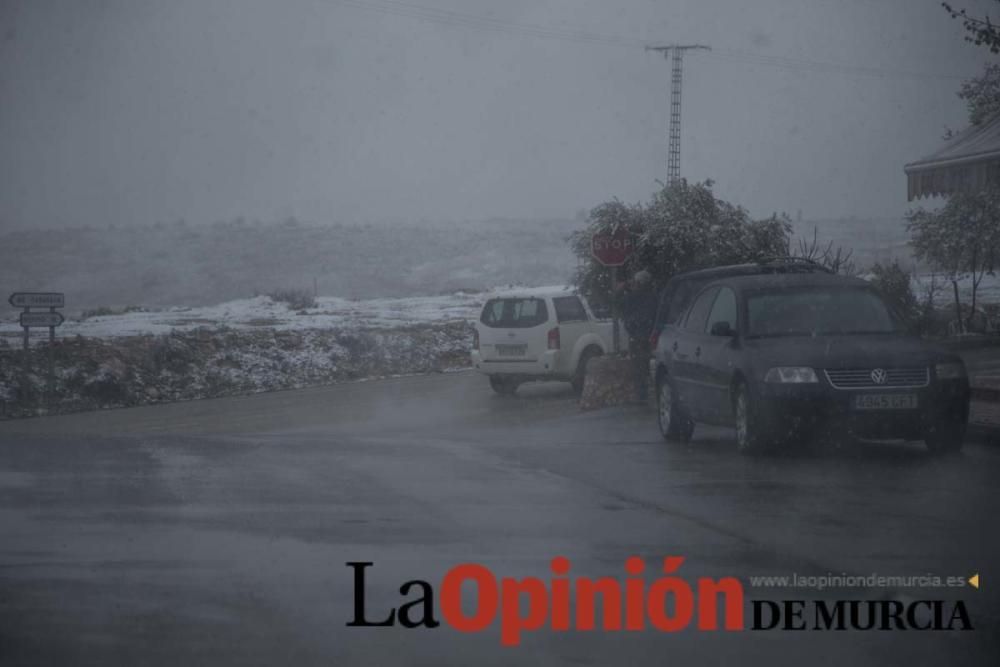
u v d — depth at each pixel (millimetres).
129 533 10305
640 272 23797
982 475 13344
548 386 30312
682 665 6727
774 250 27406
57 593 8242
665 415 17438
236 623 7504
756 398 14336
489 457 15516
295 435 20062
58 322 31141
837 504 11609
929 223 44406
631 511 11320
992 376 22312
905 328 15758
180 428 23609
